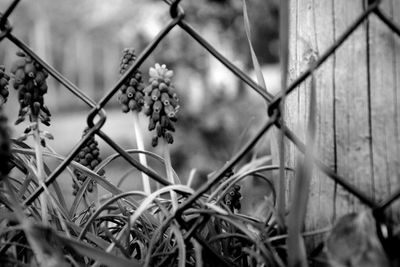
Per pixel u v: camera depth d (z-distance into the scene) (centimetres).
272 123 23
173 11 24
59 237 22
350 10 24
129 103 31
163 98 28
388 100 23
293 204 21
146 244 28
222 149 107
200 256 24
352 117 23
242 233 28
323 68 24
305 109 25
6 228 24
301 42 25
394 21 23
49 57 684
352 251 21
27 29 604
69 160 25
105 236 30
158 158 30
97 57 789
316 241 24
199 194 24
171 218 25
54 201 28
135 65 25
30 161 29
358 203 23
